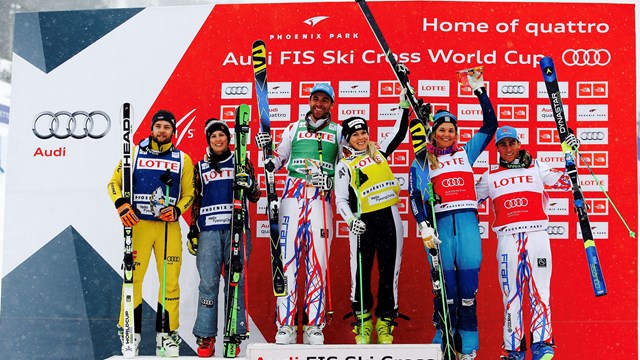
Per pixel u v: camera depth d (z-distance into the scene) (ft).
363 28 48.21
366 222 42.45
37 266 48.24
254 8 48.78
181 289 47.62
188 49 48.83
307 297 42.47
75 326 47.83
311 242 42.65
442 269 42.09
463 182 42.63
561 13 47.65
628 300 45.98
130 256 41.65
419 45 47.83
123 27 49.21
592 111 47.16
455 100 47.44
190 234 44.47
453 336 42.34
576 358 45.88
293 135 43.86
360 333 42.63
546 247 42.50
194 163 48.19
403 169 47.37
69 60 49.21
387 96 47.78
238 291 43.19
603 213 46.50
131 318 41.65
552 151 47.11
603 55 47.39
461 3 47.96
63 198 48.47
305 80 48.19
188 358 41.91
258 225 47.65
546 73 44.32
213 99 48.47
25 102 49.16
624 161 46.83
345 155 43.86
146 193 42.93
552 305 46.24
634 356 45.68
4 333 48.06
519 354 42.42
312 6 48.57
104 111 48.78
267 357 39.11
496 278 46.52
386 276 42.42
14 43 49.57
